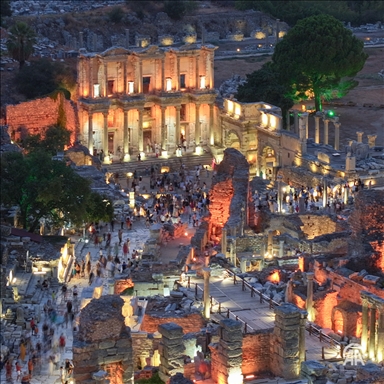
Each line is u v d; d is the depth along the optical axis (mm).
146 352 128500
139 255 171375
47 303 153750
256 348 123500
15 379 133000
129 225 192000
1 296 152750
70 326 147250
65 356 138000
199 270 150875
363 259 144375
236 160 174125
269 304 140000
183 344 123625
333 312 137375
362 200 145250
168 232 177500
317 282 143625
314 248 164375
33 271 164375
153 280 151500
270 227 175125
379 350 128875
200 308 137625
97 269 166750
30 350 140125
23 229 178625
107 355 109500
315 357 127000
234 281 147625
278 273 149875
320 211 181125
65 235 186625
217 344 121188
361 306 136000
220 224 172500
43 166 180500
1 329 145500
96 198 186500
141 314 136875
